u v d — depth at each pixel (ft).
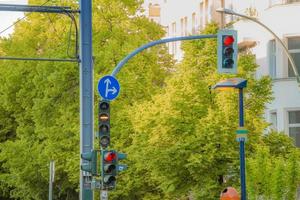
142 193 127.85
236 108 108.68
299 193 112.47
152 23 156.87
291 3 139.13
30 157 161.07
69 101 151.23
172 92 111.55
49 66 155.12
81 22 101.35
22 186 165.89
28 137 165.78
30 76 164.25
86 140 100.53
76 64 149.69
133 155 115.65
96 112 137.59
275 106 137.80
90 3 101.45
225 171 106.83
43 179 163.12
